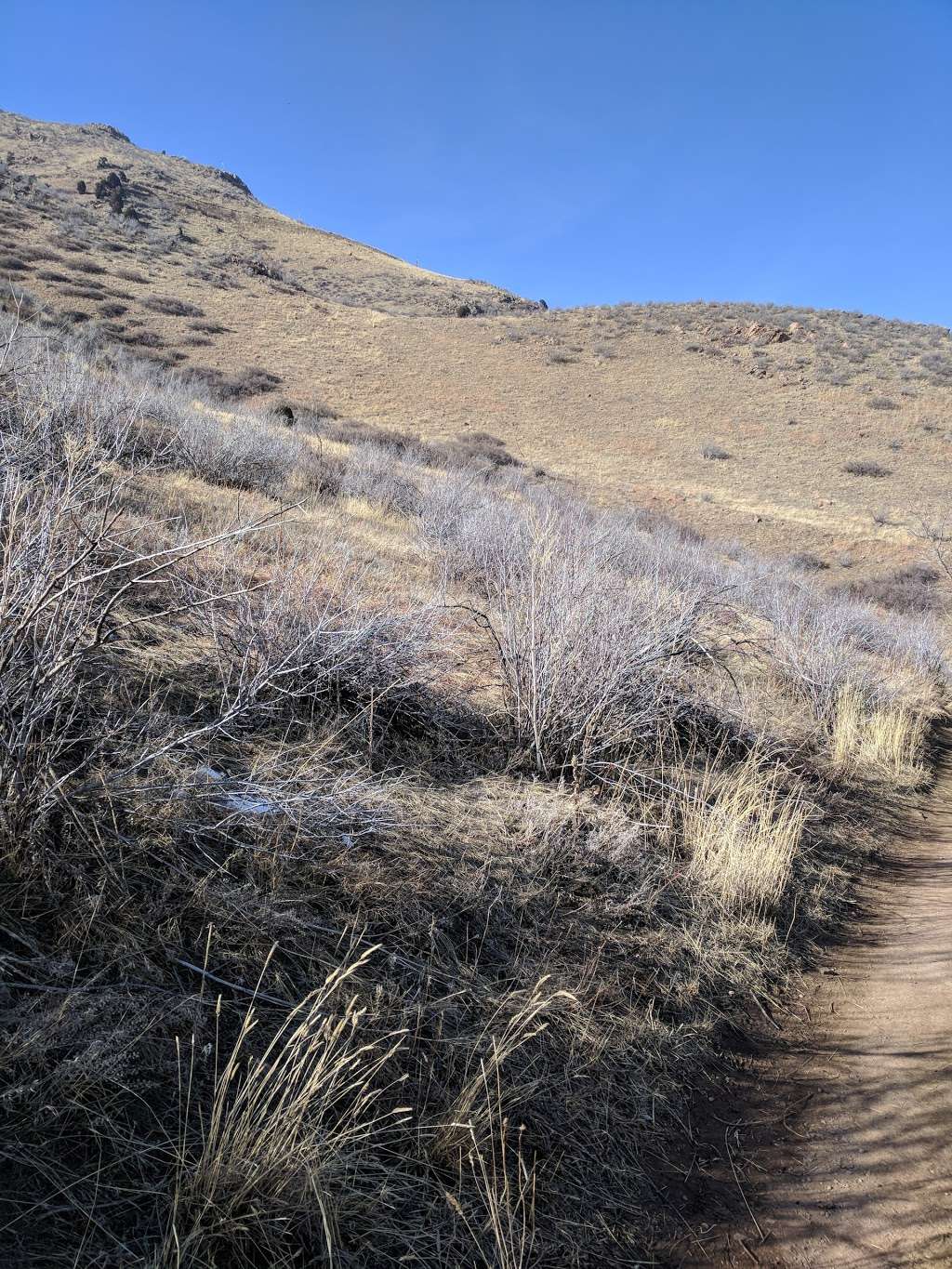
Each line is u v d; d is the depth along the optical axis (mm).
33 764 2764
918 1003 3984
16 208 61656
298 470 13633
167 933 2678
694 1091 3150
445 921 3391
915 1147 2951
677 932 4082
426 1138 2465
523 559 7574
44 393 4918
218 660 4609
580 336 63844
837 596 21375
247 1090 2119
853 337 64875
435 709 5367
